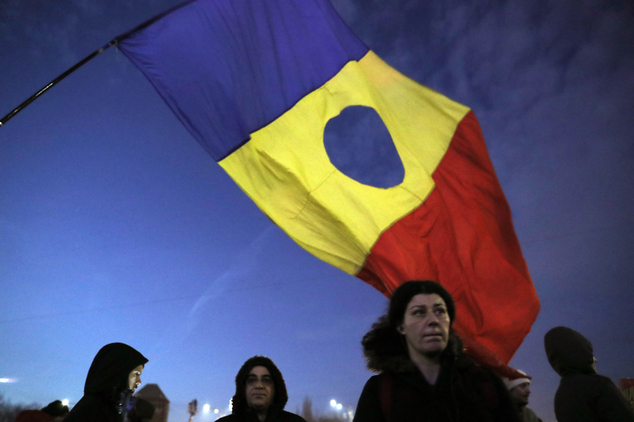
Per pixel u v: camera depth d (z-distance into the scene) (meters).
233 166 5.06
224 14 5.46
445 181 5.56
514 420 2.07
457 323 4.91
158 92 5.09
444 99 5.87
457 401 2.02
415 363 2.19
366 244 4.93
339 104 5.66
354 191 5.14
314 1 5.95
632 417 2.67
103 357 3.17
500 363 4.29
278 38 5.66
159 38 5.18
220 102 5.19
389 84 5.98
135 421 3.09
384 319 2.36
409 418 2.00
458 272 5.12
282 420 4.17
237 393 4.29
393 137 5.67
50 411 5.26
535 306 5.11
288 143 5.27
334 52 5.83
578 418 2.77
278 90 5.46
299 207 5.02
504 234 5.47
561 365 3.09
